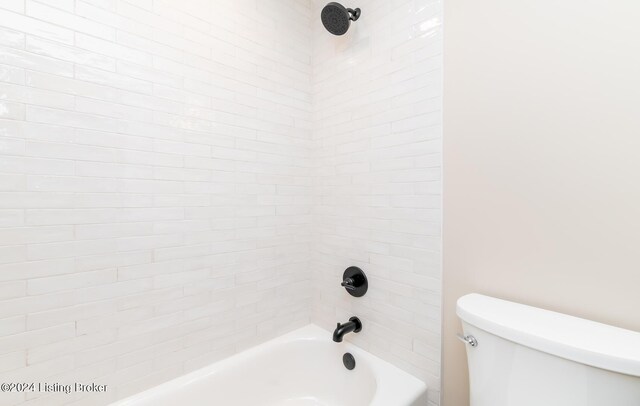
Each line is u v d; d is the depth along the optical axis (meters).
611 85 0.70
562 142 0.77
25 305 0.82
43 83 0.83
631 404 0.58
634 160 0.67
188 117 1.12
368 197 1.27
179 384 1.08
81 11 0.89
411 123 1.11
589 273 0.74
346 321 1.38
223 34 1.21
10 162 0.79
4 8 0.78
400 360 1.17
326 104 1.46
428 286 1.07
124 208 0.98
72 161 0.88
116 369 0.97
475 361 0.81
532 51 0.82
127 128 0.98
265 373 1.31
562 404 0.64
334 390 1.34
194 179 1.14
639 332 0.67
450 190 1.01
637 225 0.67
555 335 0.66
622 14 0.68
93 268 0.92
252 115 1.31
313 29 1.53
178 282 1.10
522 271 0.85
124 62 0.97
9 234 0.79
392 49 1.17
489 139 0.91
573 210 0.76
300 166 1.49
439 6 1.03
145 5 1.01
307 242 1.53
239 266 1.27
